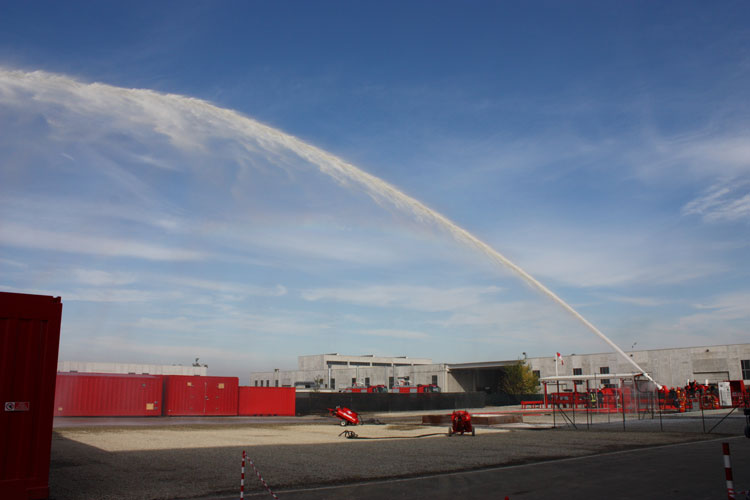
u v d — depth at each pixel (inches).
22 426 454.0
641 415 1921.8
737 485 551.5
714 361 3125.0
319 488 549.6
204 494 515.5
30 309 469.1
